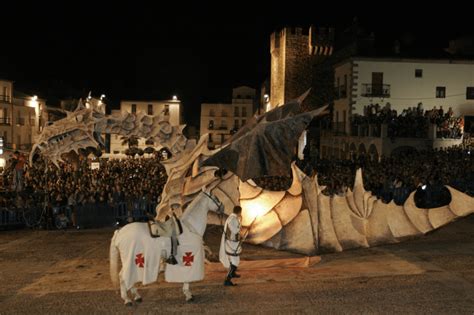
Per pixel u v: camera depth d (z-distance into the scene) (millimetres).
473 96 39719
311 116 12500
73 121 14430
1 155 33844
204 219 10445
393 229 13586
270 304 9859
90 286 11438
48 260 14266
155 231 9852
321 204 13188
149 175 28781
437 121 33219
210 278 11953
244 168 12172
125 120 14539
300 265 12906
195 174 13508
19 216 20328
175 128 14672
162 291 10938
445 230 17953
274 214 13203
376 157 33969
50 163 25812
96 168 32906
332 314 9227
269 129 12414
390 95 40125
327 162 33406
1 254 15156
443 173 22828
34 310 9797
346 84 41719
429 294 10211
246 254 14867
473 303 9664
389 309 9406
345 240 13008
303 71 54219
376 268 12461
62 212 20562
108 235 18641
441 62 39656
